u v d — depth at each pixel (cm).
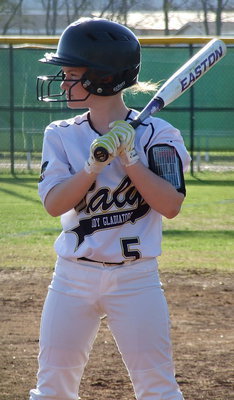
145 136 768
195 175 4059
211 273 1923
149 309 753
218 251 2216
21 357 1251
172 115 4138
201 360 1238
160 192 738
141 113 780
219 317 1512
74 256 757
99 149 705
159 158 760
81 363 778
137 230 760
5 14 6350
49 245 2277
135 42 774
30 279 1847
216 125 4175
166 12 5912
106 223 754
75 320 762
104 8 5978
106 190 753
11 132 4069
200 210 2981
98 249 748
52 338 766
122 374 1173
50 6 6100
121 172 754
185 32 6328
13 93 4053
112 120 780
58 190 748
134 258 752
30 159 4094
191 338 1362
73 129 782
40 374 780
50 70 4038
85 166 725
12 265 1995
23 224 2638
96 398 1071
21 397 1070
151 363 755
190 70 830
